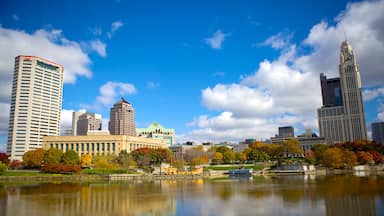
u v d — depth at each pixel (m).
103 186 143.00
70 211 73.25
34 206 80.56
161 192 113.50
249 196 95.75
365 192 94.00
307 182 143.38
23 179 188.25
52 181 181.38
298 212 66.38
